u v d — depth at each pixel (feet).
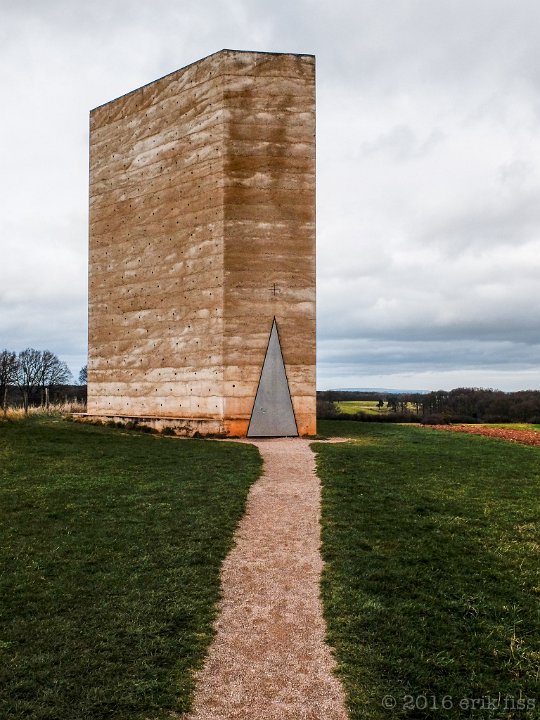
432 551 32.78
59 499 42.83
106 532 35.68
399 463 59.31
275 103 90.48
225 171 88.94
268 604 26.78
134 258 101.91
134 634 23.61
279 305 88.74
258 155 89.61
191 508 40.88
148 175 100.42
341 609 25.95
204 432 86.89
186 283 93.35
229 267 88.07
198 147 92.89
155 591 27.58
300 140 90.53
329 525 37.42
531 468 58.34
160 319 97.04
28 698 19.44
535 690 20.62
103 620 24.67
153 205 99.40
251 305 88.22
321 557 32.48
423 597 27.07
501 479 51.93
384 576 29.37
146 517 38.73
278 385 88.12
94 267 108.88
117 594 27.17
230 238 88.38
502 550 33.04
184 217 94.27
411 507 41.57
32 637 23.18
